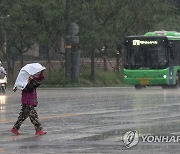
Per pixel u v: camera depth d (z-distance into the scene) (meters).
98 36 102.25
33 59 118.88
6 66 113.44
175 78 90.44
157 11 111.69
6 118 43.66
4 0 103.00
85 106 55.12
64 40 109.81
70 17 97.38
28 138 32.00
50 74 101.81
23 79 33.72
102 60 113.69
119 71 112.00
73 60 98.06
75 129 35.91
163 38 88.38
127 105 56.00
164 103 58.44
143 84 88.94
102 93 79.75
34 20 101.12
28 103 33.59
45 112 48.47
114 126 37.28
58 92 83.38
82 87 98.38
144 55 88.81
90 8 102.81
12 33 102.56
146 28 114.12
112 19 108.06
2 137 32.53
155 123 38.97
